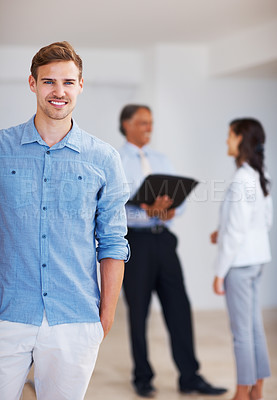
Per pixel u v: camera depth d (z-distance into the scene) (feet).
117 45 26.14
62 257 8.68
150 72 27.20
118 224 9.19
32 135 8.69
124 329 23.82
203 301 27.99
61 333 8.61
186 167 27.61
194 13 21.62
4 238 8.62
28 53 14.66
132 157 17.62
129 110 17.72
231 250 14.71
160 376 18.39
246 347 15.10
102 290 9.18
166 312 17.16
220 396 16.61
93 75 26.21
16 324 8.54
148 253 16.71
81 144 8.86
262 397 15.89
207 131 27.68
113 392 16.79
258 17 22.33
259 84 27.68
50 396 9.04
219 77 27.53
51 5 19.58
